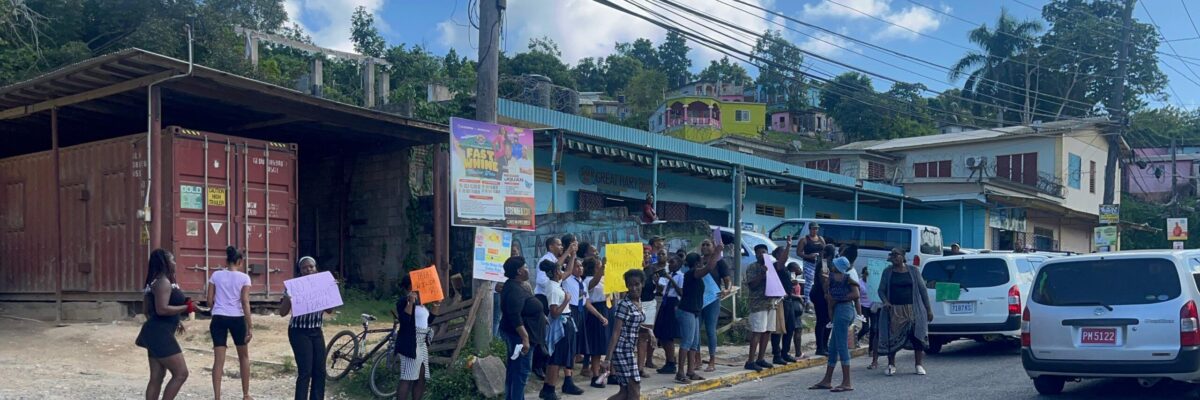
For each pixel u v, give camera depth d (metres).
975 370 12.18
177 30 29.55
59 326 13.38
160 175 13.63
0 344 11.84
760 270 12.10
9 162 15.95
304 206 19.94
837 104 65.12
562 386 10.59
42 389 9.44
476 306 10.41
